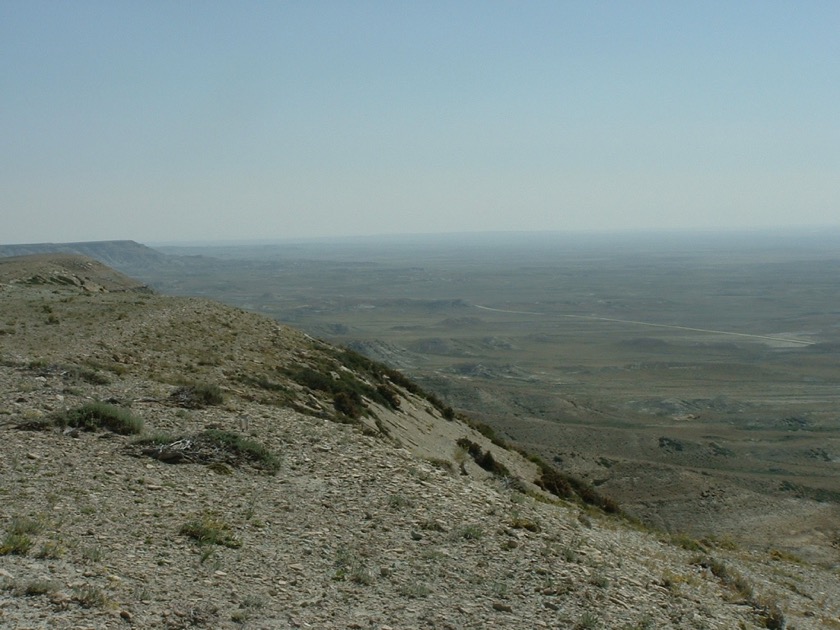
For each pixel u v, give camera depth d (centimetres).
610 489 5897
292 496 1360
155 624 792
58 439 1477
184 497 1258
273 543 1115
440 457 2845
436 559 1155
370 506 1366
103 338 2930
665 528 5041
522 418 8512
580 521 1888
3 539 940
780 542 4750
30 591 800
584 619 1001
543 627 971
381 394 3428
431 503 1437
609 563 1340
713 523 5141
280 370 3000
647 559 1634
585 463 6469
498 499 1631
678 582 1429
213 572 966
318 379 3023
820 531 5066
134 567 932
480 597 1039
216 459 1485
